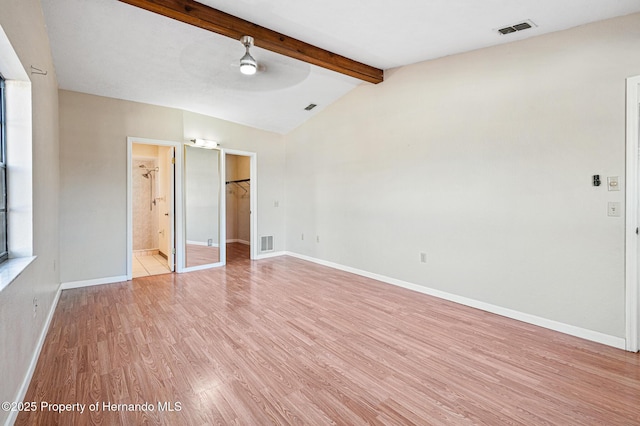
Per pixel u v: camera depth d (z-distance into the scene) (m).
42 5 2.56
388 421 1.71
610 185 2.55
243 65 3.01
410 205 4.06
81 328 2.88
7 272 1.83
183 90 4.31
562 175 2.79
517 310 3.10
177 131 4.95
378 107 4.43
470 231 3.45
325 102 5.15
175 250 4.98
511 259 3.13
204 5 2.64
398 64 3.98
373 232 4.60
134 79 3.92
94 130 4.23
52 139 3.26
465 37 3.02
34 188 2.30
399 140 4.17
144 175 6.57
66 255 4.05
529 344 2.60
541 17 2.56
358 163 4.80
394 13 2.64
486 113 3.28
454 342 2.63
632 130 2.44
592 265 2.65
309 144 5.77
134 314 3.22
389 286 4.25
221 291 4.02
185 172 5.03
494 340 2.67
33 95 2.28
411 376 2.14
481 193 3.34
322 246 5.57
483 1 2.38
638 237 2.45
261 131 6.08
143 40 3.14
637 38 2.41
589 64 2.63
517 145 3.06
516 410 1.81
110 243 4.37
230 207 8.16
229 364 2.28
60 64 3.45
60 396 1.91
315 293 3.94
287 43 3.16
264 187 6.16
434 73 3.74
